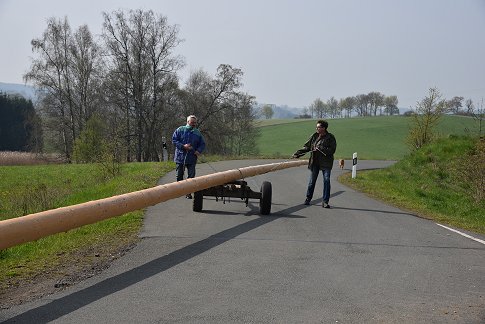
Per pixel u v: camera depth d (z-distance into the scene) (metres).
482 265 6.32
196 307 4.48
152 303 4.57
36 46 53.38
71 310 4.37
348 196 13.46
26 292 4.89
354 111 135.50
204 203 10.90
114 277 5.39
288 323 4.15
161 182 15.43
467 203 14.19
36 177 24.66
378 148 69.19
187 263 5.99
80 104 55.22
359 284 5.32
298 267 5.93
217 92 53.50
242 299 4.73
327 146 11.05
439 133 25.97
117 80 49.34
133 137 49.44
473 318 4.38
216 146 54.53
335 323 4.18
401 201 13.27
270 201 9.66
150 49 49.56
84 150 40.16
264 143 80.56
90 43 55.41
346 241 7.50
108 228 8.18
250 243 7.14
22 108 76.38
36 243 7.79
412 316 4.39
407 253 6.86
